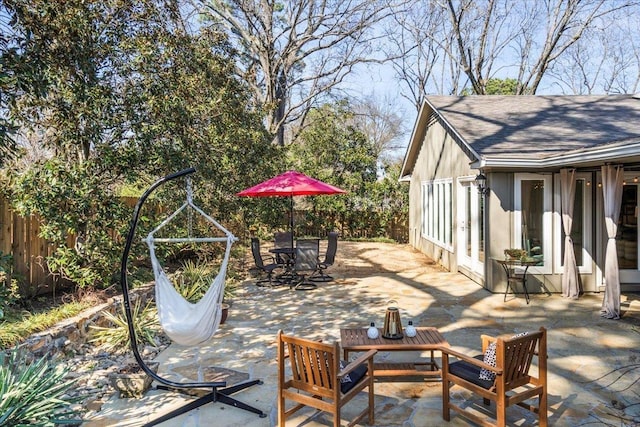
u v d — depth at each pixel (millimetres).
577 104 12320
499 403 3539
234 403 4297
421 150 15531
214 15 21141
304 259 9992
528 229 8984
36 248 6902
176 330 4375
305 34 21156
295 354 3754
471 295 8969
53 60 5375
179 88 7805
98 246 6875
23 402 3484
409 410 4219
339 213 19094
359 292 9414
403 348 4578
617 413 4113
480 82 23359
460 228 11250
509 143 9133
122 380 4512
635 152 5410
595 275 9031
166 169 7652
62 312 5996
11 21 4895
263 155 12453
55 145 6930
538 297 8750
